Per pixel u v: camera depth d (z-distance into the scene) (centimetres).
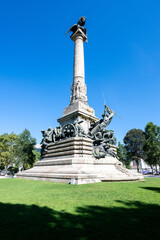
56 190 1020
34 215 539
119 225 454
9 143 6519
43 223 468
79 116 2717
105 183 1416
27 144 5931
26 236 383
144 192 956
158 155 5678
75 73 3375
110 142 2639
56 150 2353
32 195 867
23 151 5881
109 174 1705
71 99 3219
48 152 2552
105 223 470
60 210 594
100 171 1769
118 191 978
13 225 453
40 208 619
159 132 5806
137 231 414
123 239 367
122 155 6281
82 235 388
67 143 2183
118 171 1939
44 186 1235
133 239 367
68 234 394
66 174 1555
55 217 519
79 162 1825
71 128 2308
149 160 5925
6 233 399
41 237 377
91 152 2123
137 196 841
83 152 1997
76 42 3684
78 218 511
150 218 514
